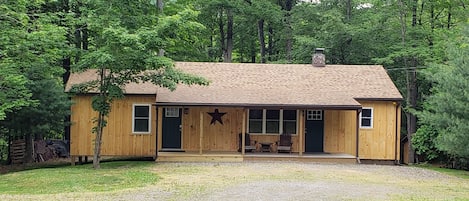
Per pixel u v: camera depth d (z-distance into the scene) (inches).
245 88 837.8
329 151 842.8
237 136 834.8
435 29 1097.4
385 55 1165.1
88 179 558.6
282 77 887.7
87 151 791.7
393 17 1112.8
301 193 462.9
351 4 1295.5
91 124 792.3
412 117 1108.5
